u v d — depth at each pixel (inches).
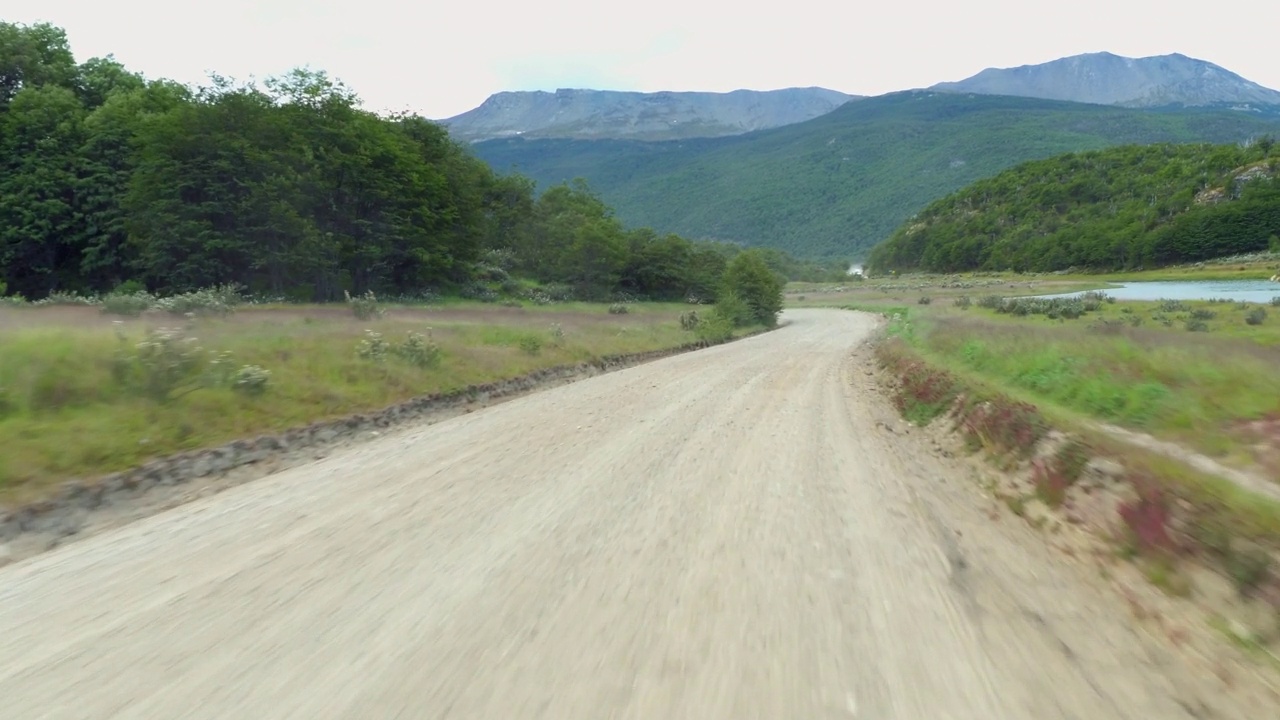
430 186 2060.8
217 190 1628.9
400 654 145.1
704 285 2942.9
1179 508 216.2
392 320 943.0
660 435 417.7
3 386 331.6
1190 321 1112.8
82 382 359.6
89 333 465.7
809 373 836.6
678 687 133.8
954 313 1701.5
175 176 1624.0
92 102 2185.0
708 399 584.4
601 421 467.8
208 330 594.9
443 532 230.4
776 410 534.9
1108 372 484.4
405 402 519.8
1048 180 7431.1
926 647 154.6
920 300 3014.3
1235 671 150.1
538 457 352.8
